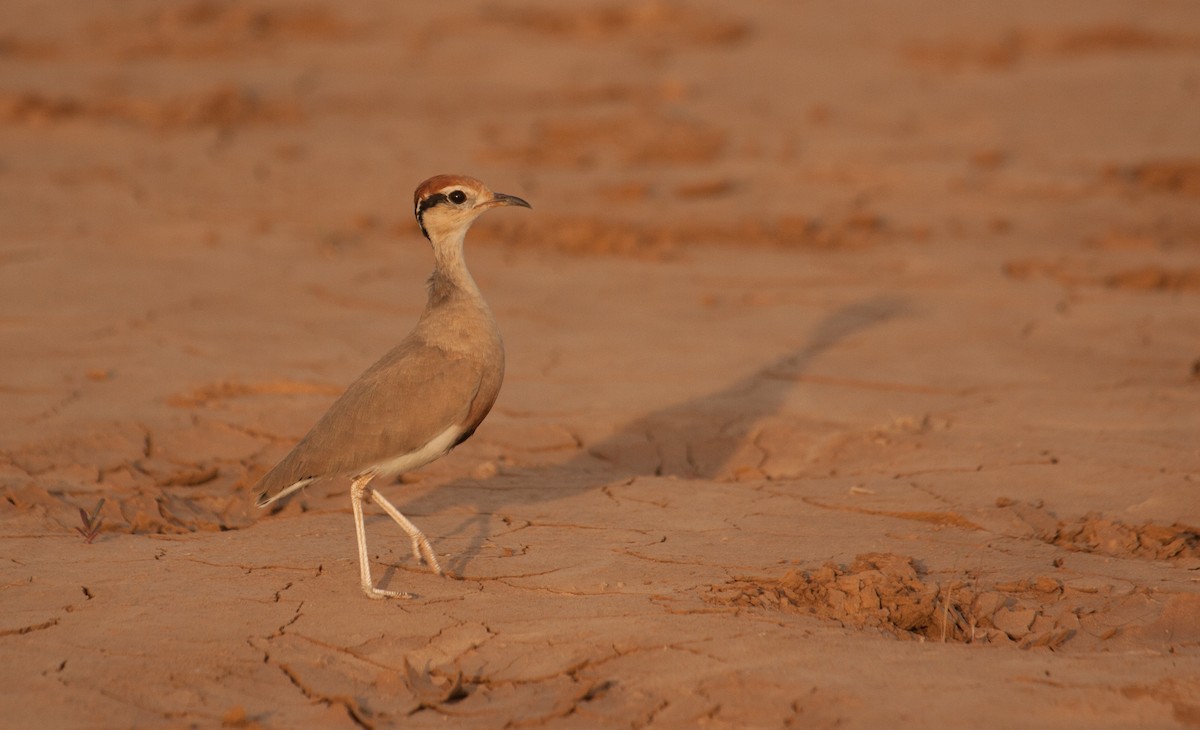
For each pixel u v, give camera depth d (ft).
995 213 72.59
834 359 49.16
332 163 84.53
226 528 34.91
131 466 38.52
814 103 101.55
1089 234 68.28
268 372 46.70
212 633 27.02
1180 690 23.62
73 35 122.21
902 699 23.52
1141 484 36.14
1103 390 45.01
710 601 28.22
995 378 46.62
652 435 41.81
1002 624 27.86
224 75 108.17
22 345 49.39
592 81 108.27
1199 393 44.29
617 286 59.88
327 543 32.35
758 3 141.18
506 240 67.92
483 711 24.02
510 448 40.78
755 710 23.35
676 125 92.73
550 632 26.81
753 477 38.99
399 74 110.63
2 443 39.24
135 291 57.52
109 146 87.15
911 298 57.41
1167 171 77.46
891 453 39.40
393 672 25.52
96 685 24.82
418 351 30.14
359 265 63.10
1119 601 28.73
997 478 36.94
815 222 70.74
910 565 30.25
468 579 29.91
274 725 23.59
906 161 84.07
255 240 67.31
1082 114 96.27
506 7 134.72
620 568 30.40
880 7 139.85
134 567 30.60
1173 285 58.95
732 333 52.65
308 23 127.65
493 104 102.01
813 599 28.58
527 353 50.08
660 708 23.70
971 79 108.88
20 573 30.14
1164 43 121.60
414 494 36.50
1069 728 22.58
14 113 92.68
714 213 73.05
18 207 72.08
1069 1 142.10
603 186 78.95
